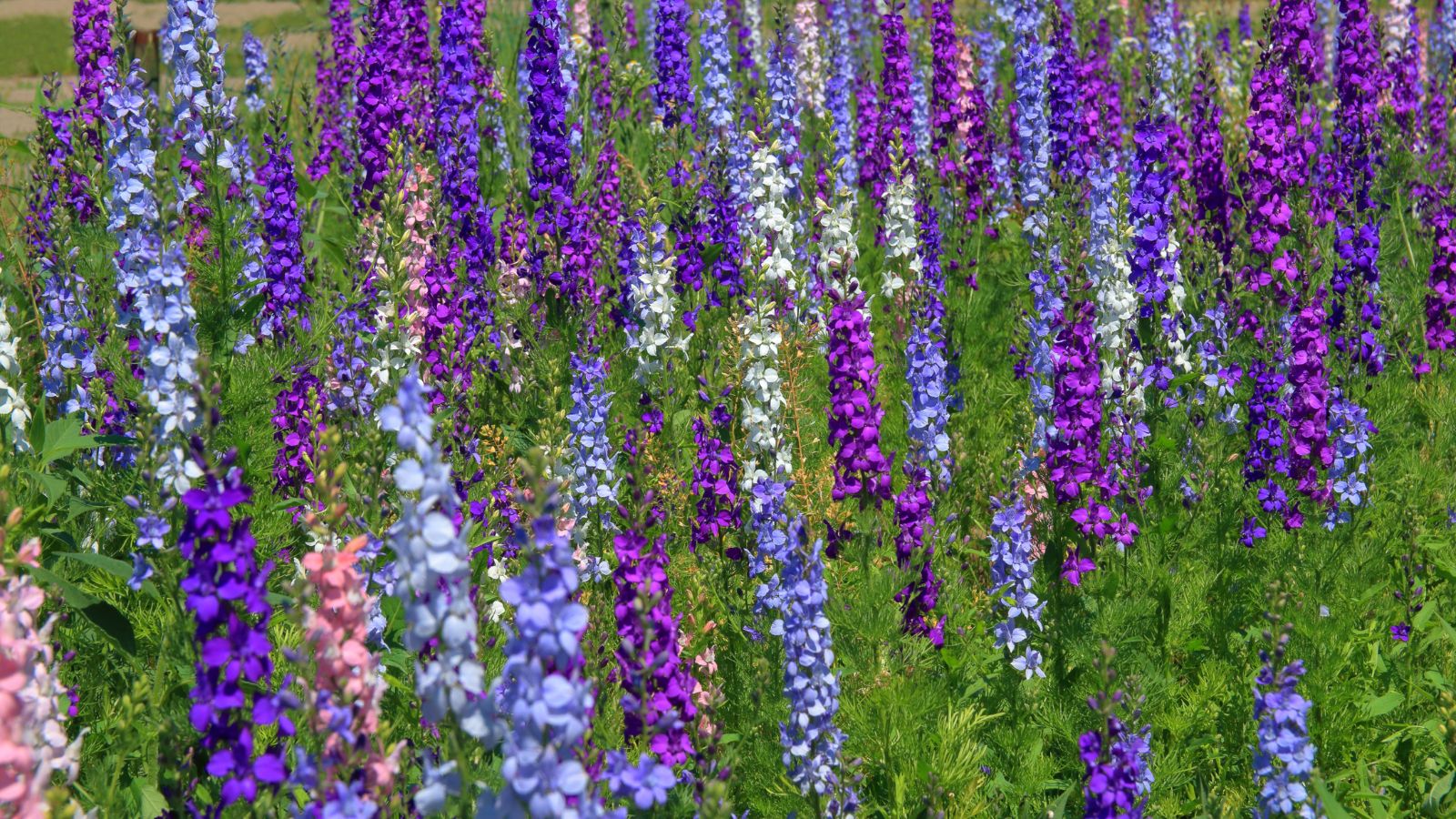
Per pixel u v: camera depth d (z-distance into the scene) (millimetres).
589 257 8398
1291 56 8797
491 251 8383
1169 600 5668
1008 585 5422
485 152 10719
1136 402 6629
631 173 9508
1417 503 6637
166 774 3551
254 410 6238
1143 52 14078
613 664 4637
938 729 4953
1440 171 10055
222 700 3129
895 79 10828
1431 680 5262
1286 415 6594
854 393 5445
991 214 10977
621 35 12070
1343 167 9500
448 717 3156
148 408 4930
